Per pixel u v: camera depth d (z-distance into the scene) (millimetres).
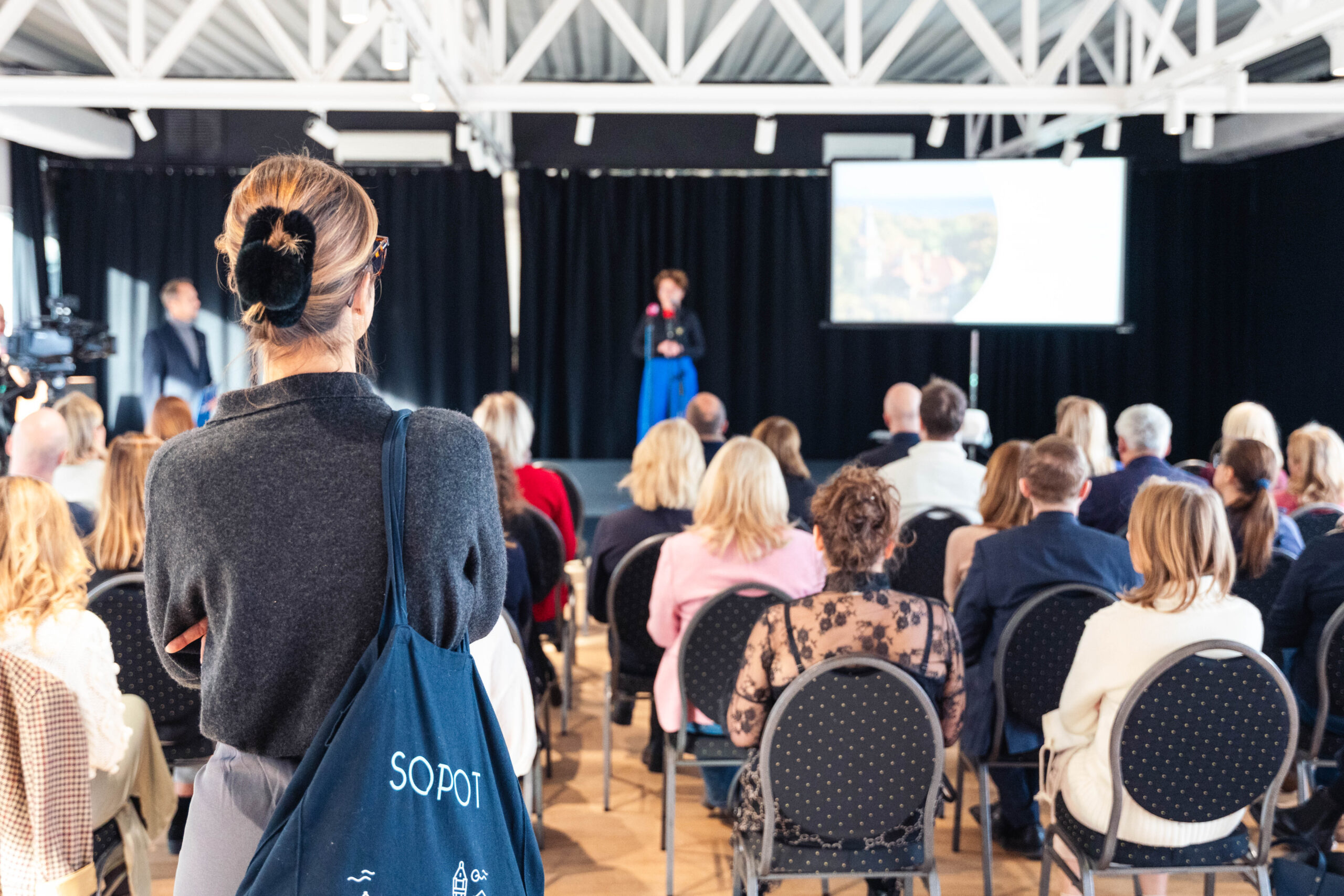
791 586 2490
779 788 1836
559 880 2566
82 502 3289
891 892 2074
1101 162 6797
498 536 925
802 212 7738
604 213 7688
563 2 4242
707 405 4137
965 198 6926
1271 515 2711
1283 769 1861
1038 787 2697
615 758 3357
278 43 4168
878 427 7977
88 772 1657
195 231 7508
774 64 6902
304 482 845
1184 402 7777
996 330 7051
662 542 2826
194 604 884
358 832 780
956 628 1887
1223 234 7652
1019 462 2852
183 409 3396
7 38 3994
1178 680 1811
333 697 852
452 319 7746
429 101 3736
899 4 5535
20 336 6055
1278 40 3385
